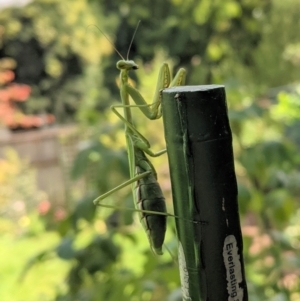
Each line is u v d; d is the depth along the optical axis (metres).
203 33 1.25
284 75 1.11
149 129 0.51
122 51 1.56
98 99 1.52
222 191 0.15
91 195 0.35
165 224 0.23
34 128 1.47
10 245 0.95
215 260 0.15
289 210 0.38
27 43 1.54
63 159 0.94
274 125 0.43
